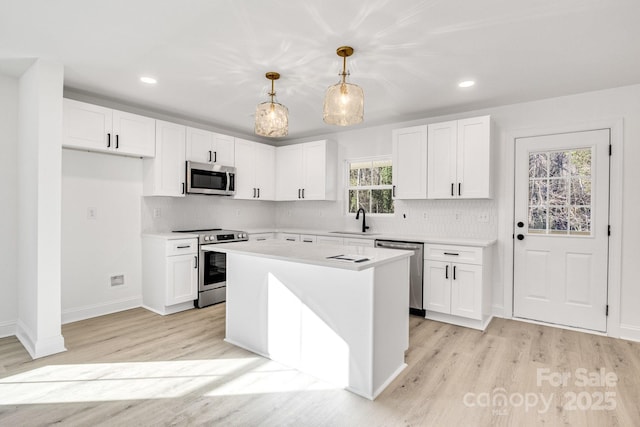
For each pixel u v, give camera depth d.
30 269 2.72
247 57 2.53
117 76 2.90
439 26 2.07
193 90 3.24
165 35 2.22
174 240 3.67
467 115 3.84
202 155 4.19
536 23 2.03
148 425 1.79
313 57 2.52
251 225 5.31
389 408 1.96
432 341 2.95
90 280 3.55
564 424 1.81
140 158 3.92
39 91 2.57
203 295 3.94
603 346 2.84
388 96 3.35
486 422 1.83
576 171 3.26
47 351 2.60
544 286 3.41
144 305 3.93
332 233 4.42
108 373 2.34
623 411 1.92
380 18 2.00
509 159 3.58
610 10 1.89
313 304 2.35
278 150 5.25
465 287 3.30
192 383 2.22
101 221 3.62
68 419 1.83
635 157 2.99
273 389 2.16
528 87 3.09
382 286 2.18
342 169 4.93
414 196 3.90
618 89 3.06
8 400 2.00
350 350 2.16
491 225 3.70
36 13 1.97
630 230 3.01
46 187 2.60
